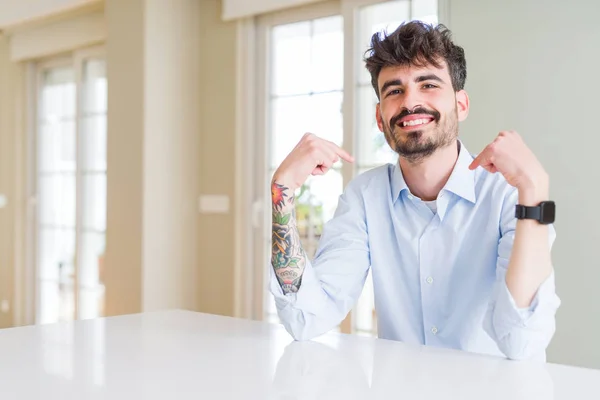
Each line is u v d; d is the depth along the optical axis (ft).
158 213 12.62
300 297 4.01
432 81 4.30
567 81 8.71
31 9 14.80
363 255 4.74
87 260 15.26
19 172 16.97
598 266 8.49
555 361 8.81
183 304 13.06
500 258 4.05
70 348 3.51
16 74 17.01
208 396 2.58
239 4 12.18
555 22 8.79
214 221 12.94
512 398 2.59
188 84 13.09
